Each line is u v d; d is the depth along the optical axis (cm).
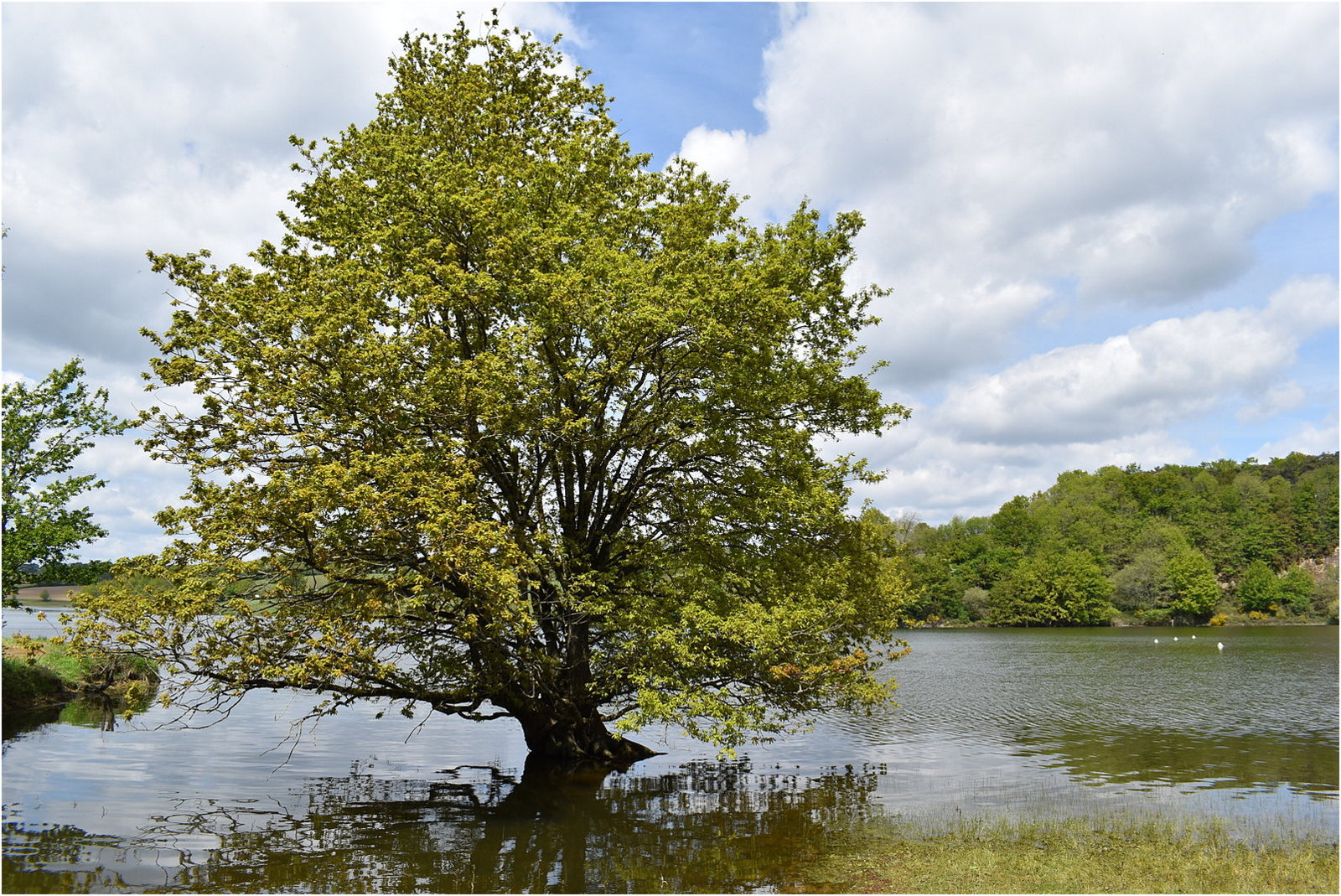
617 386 2077
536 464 2159
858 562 2348
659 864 1449
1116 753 2636
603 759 2378
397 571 1770
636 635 2006
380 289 1866
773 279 2077
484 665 2111
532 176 2133
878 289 2384
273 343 1750
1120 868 1371
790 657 2116
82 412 2839
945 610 14725
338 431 1781
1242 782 2170
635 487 2244
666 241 2109
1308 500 17325
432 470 1717
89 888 1286
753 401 2109
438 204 1930
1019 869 1372
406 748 2614
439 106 2219
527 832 1655
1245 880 1295
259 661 1703
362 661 1759
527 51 2428
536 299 1928
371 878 1377
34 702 2967
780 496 2041
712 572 2077
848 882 1338
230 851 1494
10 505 2658
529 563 1784
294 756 2416
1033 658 7444
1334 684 5012
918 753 2634
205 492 1656
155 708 3189
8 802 1762
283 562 1725
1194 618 14725
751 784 2136
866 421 2345
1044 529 16325
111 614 1622
